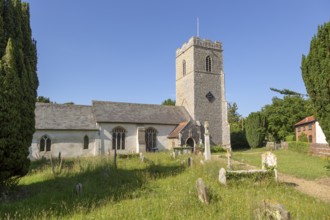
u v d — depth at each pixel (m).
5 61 9.92
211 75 42.47
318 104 11.94
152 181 12.27
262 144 47.28
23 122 10.84
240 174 11.62
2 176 9.85
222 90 42.81
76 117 34.00
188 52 42.75
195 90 40.84
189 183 11.52
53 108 34.09
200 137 37.16
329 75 11.27
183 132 35.78
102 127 33.75
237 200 8.56
